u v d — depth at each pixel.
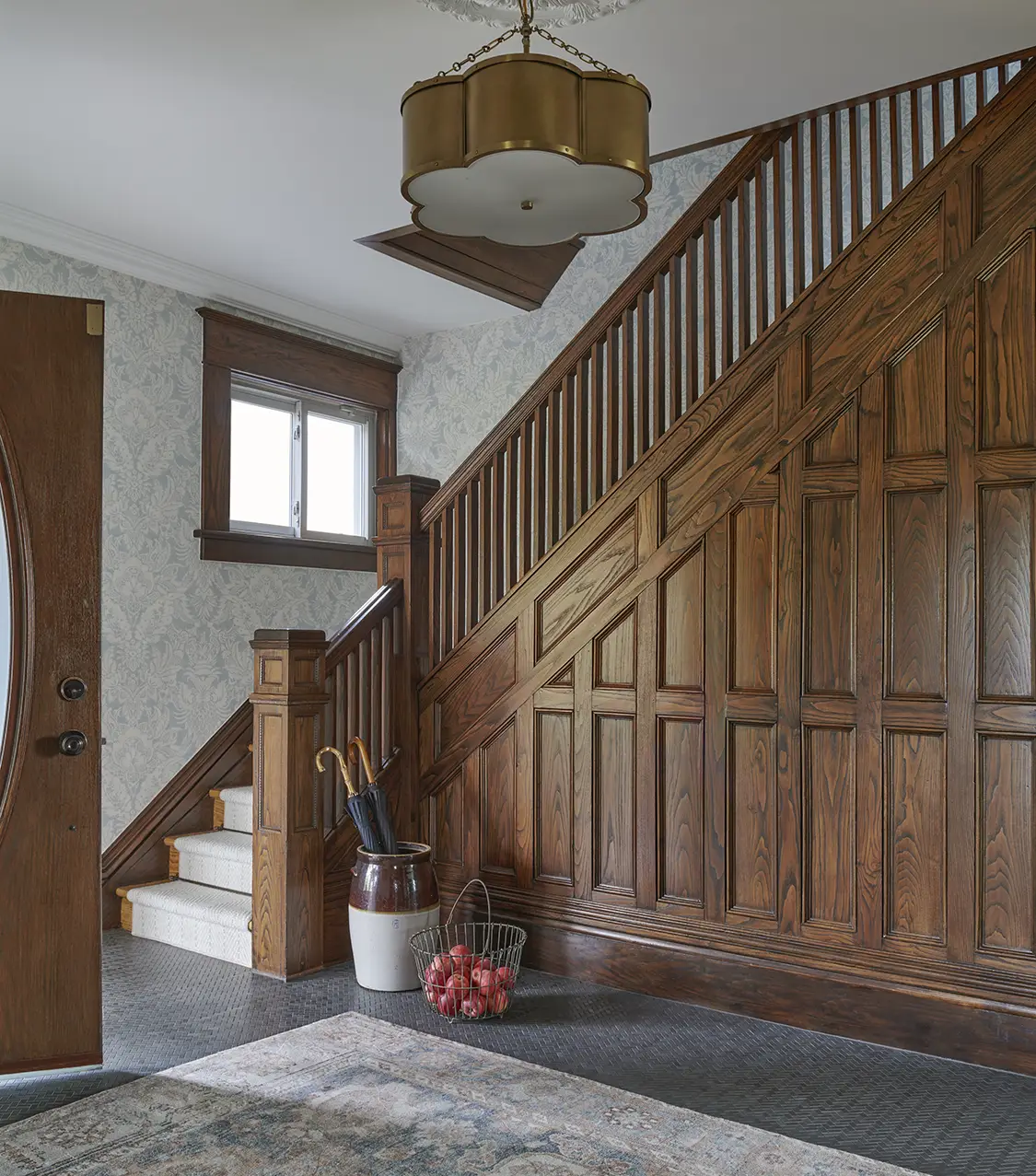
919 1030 2.92
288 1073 2.76
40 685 2.78
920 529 3.02
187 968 3.73
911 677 3.01
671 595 3.48
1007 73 3.48
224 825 4.59
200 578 4.61
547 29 2.70
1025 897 2.80
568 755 3.70
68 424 2.84
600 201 2.50
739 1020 3.18
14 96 3.02
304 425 5.15
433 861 4.09
